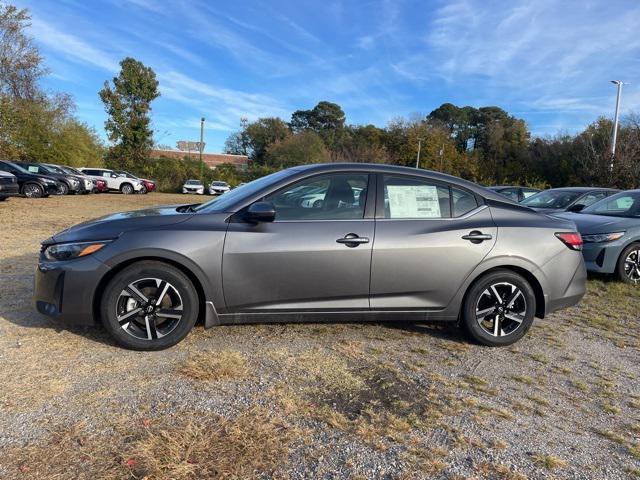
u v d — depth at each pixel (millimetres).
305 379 3291
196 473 2238
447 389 3264
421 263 3869
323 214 3854
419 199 4035
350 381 3291
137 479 2174
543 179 46062
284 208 3824
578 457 2551
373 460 2426
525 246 4043
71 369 3275
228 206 3848
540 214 4305
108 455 2346
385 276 3834
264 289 3697
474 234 3973
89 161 37906
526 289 4070
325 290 3779
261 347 3836
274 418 2754
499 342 4086
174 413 2764
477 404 3068
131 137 40250
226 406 2875
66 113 35812
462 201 4129
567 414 3021
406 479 2289
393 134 60969
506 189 15086
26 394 2902
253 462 2348
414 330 4430
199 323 4242
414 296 3930
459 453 2525
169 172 42656
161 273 3566
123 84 39750
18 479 2146
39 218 11883
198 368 3344
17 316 4230
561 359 3949
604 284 6797
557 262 4125
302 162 52094
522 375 3578
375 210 3920
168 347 3668
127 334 3578
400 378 3393
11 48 28406
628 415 3053
